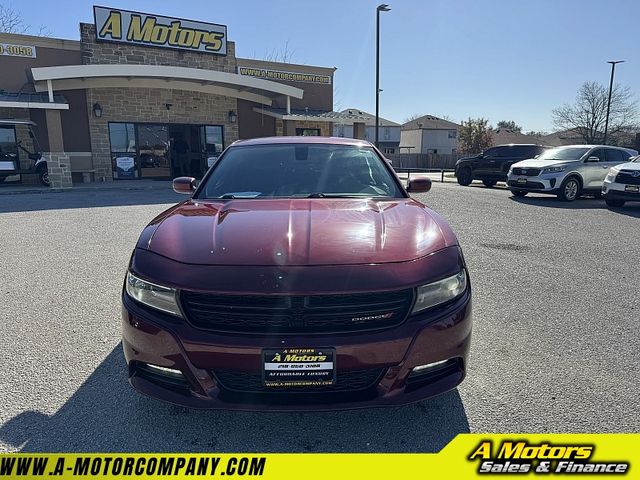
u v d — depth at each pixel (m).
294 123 19.50
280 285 2.13
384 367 2.18
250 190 3.41
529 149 16.20
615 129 50.97
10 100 13.91
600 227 8.44
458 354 2.34
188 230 2.60
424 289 2.25
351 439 2.40
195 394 2.21
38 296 4.51
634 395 2.75
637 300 4.43
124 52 17.67
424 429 2.46
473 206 11.11
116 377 2.97
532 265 5.70
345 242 2.40
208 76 16.77
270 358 2.11
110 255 6.14
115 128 18.22
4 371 3.03
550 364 3.14
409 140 71.19
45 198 12.59
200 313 2.20
